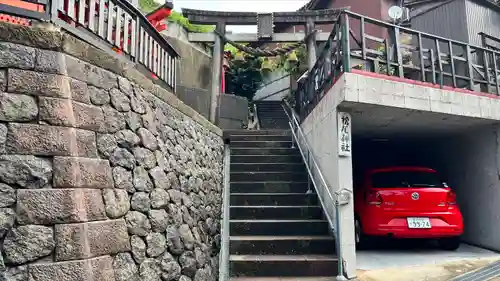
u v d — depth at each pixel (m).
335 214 5.24
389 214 6.15
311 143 7.45
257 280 4.75
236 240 5.35
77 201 2.75
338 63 5.39
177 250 4.04
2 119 2.69
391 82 5.33
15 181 2.61
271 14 9.38
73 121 2.94
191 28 12.55
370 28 14.38
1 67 2.79
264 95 17.12
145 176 3.69
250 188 7.12
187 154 5.14
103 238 2.89
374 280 4.82
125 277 3.04
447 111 5.76
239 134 9.66
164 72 5.25
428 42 10.14
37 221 2.58
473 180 7.08
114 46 3.90
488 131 6.68
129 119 3.62
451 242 6.60
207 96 10.99
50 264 2.53
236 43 9.74
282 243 5.35
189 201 4.82
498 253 6.33
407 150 9.40
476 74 7.63
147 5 12.34
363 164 9.46
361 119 6.07
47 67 2.91
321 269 4.95
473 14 9.66
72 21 3.47
